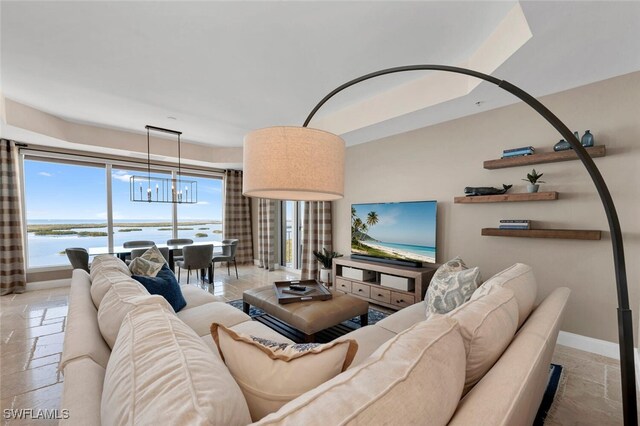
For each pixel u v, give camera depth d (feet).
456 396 2.34
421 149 11.64
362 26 6.50
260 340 3.15
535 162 8.42
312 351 2.71
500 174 9.54
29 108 11.55
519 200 8.66
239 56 7.75
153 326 3.03
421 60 8.02
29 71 8.57
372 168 13.62
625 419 3.72
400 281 10.86
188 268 14.69
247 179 4.22
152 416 1.82
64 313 10.78
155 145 16.25
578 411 5.56
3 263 13.15
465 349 3.04
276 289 9.13
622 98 7.35
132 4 5.78
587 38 5.68
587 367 7.07
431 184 11.36
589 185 7.91
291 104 11.25
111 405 2.15
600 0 4.67
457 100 8.72
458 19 6.31
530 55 6.27
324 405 1.82
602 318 7.75
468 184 10.30
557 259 8.46
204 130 14.79
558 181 8.39
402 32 6.73
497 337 3.25
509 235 8.92
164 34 6.78
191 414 1.78
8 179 13.21
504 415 2.12
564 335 8.29
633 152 7.27
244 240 22.21
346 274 13.05
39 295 13.15
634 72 7.18
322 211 15.81
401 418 1.82
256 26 6.49
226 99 10.70
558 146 8.04
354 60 7.97
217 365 2.48
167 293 7.05
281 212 20.67
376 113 10.80
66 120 13.23
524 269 5.70
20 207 13.60
